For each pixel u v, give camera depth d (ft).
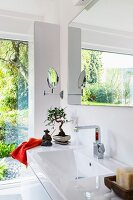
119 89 4.02
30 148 5.01
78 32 5.75
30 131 7.67
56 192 2.62
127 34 3.82
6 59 8.58
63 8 6.81
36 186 3.80
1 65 8.50
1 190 7.81
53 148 5.01
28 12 8.39
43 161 3.92
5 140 8.55
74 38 5.97
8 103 8.61
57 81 6.76
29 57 8.18
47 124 6.68
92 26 5.06
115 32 4.19
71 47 6.14
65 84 6.67
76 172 4.62
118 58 4.09
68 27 6.31
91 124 5.01
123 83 3.91
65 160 4.77
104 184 2.73
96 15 4.88
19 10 8.20
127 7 3.83
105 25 4.54
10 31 8.06
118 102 4.02
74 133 5.93
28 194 4.64
